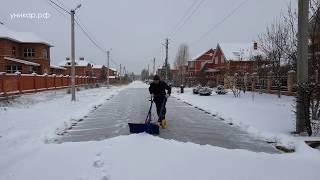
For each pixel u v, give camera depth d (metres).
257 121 11.82
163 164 5.77
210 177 5.19
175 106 19.00
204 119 13.16
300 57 9.33
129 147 6.87
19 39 45.72
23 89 25.30
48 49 49.47
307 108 8.98
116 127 10.97
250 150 7.70
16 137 8.76
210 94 28.97
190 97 26.19
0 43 40.47
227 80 36.94
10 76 22.61
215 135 9.60
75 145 7.54
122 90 42.19
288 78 25.53
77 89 39.19
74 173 5.42
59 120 12.23
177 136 9.37
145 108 17.52
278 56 23.27
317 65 10.80
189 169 5.54
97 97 26.72
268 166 5.81
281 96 24.98
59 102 20.98
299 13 9.35
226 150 6.92
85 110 16.09
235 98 23.98
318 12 10.63
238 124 11.50
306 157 6.65
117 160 6.03
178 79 61.44
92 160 6.12
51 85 33.59
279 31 22.86
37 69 46.56
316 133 9.18
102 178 5.15
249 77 32.97
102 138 9.09
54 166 5.84
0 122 11.32
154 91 10.70
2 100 18.94
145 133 8.16
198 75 55.22
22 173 5.50
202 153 6.50
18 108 16.30
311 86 8.99
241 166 5.76
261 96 25.44
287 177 5.27
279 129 10.14
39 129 10.11
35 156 6.61
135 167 5.63
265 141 8.76
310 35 11.15
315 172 5.54
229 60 44.12
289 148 7.66
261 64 29.33
